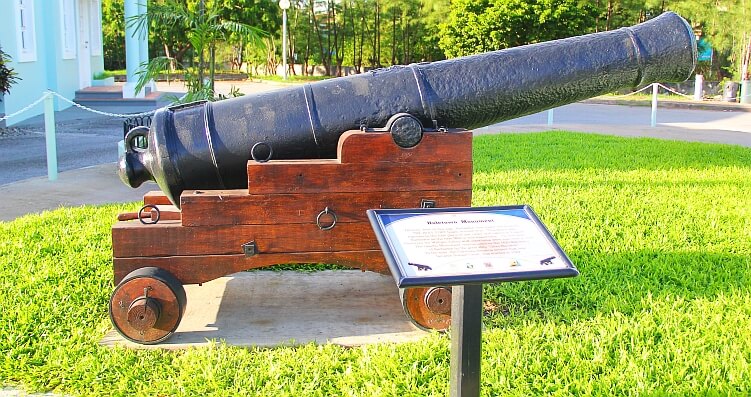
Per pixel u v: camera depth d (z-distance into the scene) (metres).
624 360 2.99
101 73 21.08
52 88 15.18
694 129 12.91
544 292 3.84
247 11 30.23
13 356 3.12
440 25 24.33
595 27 22.36
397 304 3.78
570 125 13.34
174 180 3.41
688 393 2.72
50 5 14.91
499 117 3.61
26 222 5.41
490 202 5.96
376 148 3.22
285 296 3.92
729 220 5.41
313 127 3.39
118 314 3.19
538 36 21.73
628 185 6.81
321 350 3.16
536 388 2.79
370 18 32.84
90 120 14.01
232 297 3.91
